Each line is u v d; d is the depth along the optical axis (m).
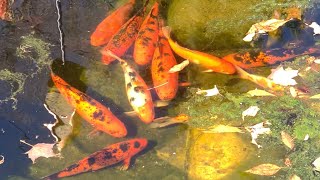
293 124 2.36
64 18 2.66
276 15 2.65
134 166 2.29
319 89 2.45
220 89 2.46
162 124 2.36
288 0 2.68
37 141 2.34
